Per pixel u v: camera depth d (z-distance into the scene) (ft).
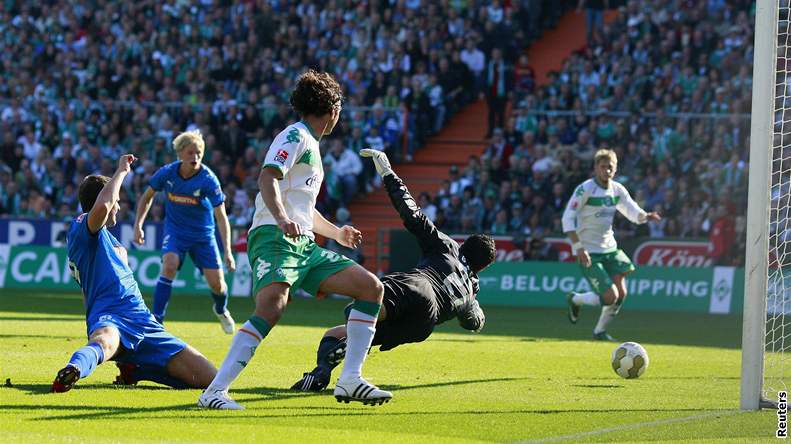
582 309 88.33
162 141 110.22
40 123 113.91
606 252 59.98
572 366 45.37
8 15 128.36
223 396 29.86
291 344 52.11
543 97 109.09
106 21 126.21
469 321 37.52
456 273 36.40
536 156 101.96
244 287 97.19
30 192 108.17
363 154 36.83
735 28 109.29
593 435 27.22
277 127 110.73
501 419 29.76
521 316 80.02
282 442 25.12
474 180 101.40
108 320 32.40
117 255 33.37
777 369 44.83
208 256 53.06
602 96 109.40
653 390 37.42
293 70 117.29
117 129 113.39
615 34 113.60
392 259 94.32
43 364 40.19
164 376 33.96
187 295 94.89
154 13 125.59
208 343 51.52
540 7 123.54
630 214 59.88
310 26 121.39
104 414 28.48
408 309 34.17
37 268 99.86
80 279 33.24
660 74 108.88
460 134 115.24
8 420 27.14
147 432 25.91
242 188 108.06
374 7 121.29
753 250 31.99
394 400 33.24
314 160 29.48
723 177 97.35
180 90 117.70
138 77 119.44
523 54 112.47
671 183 97.35
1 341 49.14
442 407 31.94
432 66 115.44
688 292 89.10
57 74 122.21
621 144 102.01
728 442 26.40
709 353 53.62
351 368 29.58
